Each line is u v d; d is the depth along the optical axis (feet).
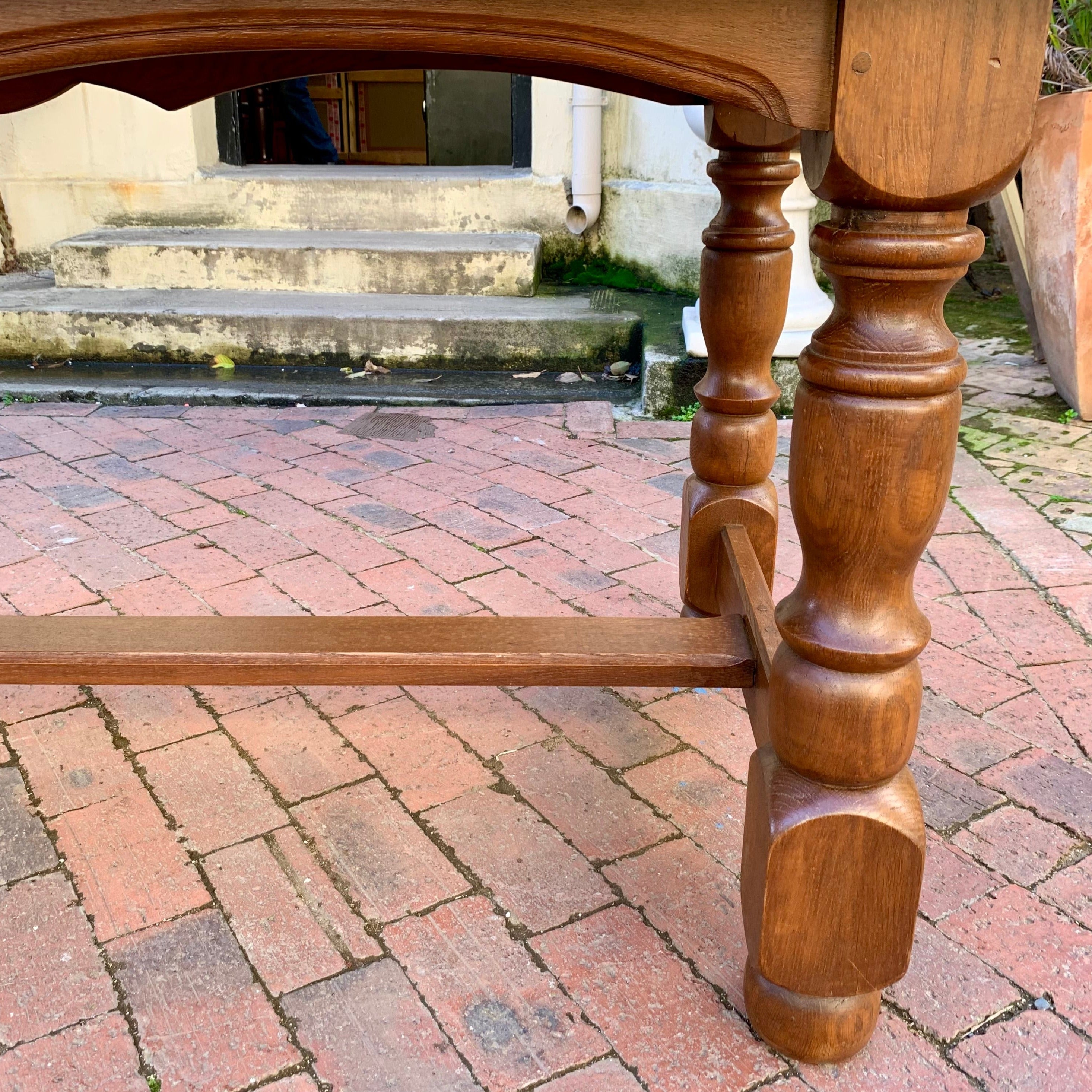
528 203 15.98
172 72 5.74
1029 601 7.63
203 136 16.40
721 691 6.68
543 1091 3.97
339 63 5.82
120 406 12.48
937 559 8.26
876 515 3.40
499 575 8.08
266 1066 4.06
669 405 11.89
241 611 7.47
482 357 13.74
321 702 6.53
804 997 4.00
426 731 6.23
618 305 14.43
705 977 4.50
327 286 14.92
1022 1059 4.12
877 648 3.53
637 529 8.98
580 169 15.33
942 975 4.50
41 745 6.05
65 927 4.73
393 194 15.98
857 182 3.07
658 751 6.05
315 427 11.69
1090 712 6.35
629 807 5.56
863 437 3.32
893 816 3.72
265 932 4.71
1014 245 12.78
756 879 3.99
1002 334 14.61
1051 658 6.92
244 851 5.21
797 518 3.59
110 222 16.42
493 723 6.32
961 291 16.97
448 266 14.69
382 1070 4.05
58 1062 4.07
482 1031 4.23
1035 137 11.10
